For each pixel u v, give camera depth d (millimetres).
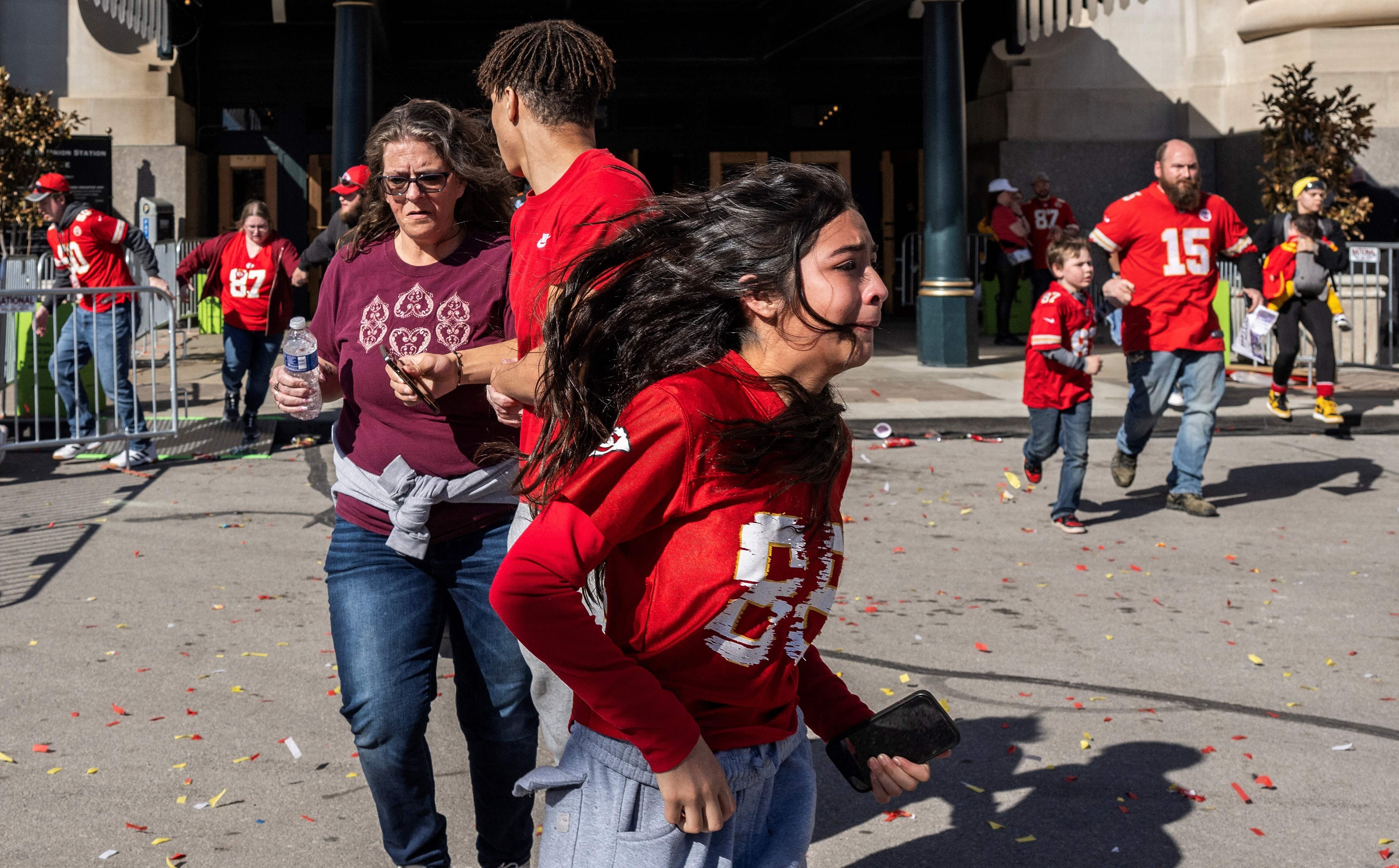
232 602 5758
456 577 2924
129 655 5027
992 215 17703
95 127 18188
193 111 19172
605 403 1804
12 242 16562
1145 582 6203
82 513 7543
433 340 2932
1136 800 3789
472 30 19344
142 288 8961
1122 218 7488
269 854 3424
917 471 9070
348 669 2854
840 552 1906
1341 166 15164
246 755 4082
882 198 20688
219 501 7914
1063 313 7070
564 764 1929
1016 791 3857
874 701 4590
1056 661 5039
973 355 14266
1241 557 6688
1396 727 4355
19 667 4879
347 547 2943
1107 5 14508
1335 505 7977
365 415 2961
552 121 2816
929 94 14078
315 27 19328
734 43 19797
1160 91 19031
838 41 19781
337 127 14547
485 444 2705
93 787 3828
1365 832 3578
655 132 20156
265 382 9742
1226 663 5023
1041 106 18828
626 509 1726
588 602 1949
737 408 1763
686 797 1747
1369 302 14711
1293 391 12125
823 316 1755
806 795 1958
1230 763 4059
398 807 2885
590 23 19422
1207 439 7707
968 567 6488
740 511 1761
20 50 18078
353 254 3076
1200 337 7527
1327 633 5406
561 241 2652
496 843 3082
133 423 9016
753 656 1823
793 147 20344
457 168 2918
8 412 10258
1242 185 18312
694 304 1788
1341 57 17266
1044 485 8570
